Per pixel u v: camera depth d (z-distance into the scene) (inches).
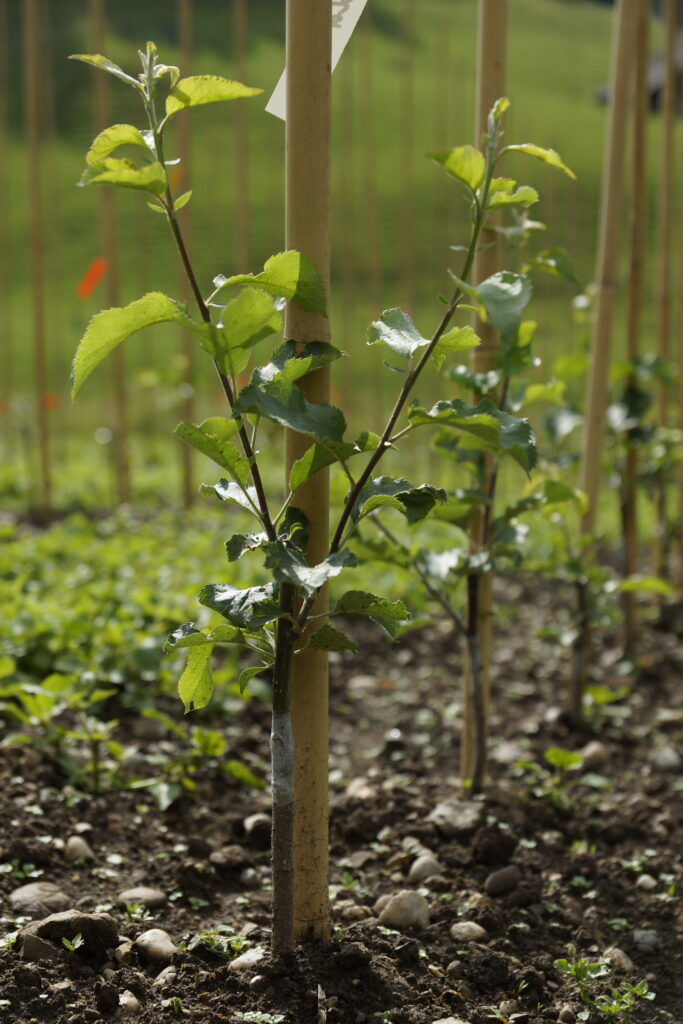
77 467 175.2
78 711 72.7
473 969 61.7
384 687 91.0
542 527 132.8
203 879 66.2
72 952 60.7
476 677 70.4
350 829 70.3
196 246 433.4
